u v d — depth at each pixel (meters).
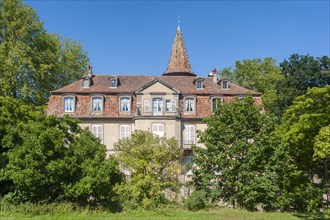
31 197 26.03
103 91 44.19
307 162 31.39
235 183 28.52
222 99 45.06
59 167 25.05
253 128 30.23
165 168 28.97
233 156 29.47
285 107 56.12
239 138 29.69
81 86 45.06
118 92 44.31
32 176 24.59
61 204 25.69
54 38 53.56
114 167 27.28
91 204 27.16
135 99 44.19
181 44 56.09
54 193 26.69
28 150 25.08
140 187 27.61
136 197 27.78
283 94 57.12
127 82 46.50
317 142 23.02
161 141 29.95
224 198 29.78
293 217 26.17
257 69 63.72
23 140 26.75
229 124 30.50
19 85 44.78
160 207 27.84
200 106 44.78
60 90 44.12
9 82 43.19
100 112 43.50
